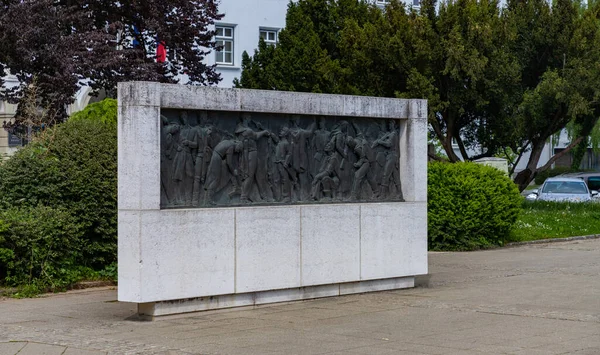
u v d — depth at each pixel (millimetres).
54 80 22797
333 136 12969
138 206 10648
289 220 12203
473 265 17484
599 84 27828
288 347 9195
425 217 13898
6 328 10438
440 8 27500
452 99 27281
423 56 26344
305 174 12641
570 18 29172
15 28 22156
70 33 25500
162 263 10828
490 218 21109
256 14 39188
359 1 32156
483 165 21672
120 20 27062
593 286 14070
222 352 8953
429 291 13586
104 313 11609
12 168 14758
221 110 11586
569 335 9742
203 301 11406
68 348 9148
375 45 26438
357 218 13055
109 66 24109
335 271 12781
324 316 11242
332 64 26406
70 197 14906
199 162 11375
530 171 30141
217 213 11375
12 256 13508
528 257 19109
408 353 8812
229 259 11508
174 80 27750
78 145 15273
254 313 11492
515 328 10227
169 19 27625
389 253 13461
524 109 27922
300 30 27484
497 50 27266
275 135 12297
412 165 13766
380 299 12734
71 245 14273
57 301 12828
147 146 10727
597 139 51562
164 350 9039
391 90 27531
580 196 31328
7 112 30906
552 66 29781
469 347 9086
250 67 28453
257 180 12016
